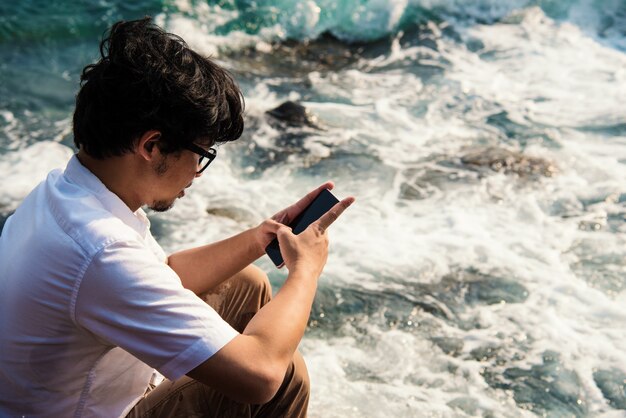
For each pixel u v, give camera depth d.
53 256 1.57
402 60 5.97
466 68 5.80
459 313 3.36
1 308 1.64
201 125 1.61
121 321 1.57
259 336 1.64
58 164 4.43
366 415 2.79
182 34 6.14
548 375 3.01
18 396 1.70
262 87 5.49
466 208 4.13
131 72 1.55
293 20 6.40
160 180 1.67
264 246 2.09
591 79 5.56
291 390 1.90
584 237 3.89
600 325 3.29
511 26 6.41
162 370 1.59
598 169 4.47
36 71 5.48
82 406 1.73
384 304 3.41
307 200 2.11
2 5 6.24
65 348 1.64
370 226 3.97
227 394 1.62
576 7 6.62
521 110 5.16
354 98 5.37
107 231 1.57
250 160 4.58
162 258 1.96
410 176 4.43
